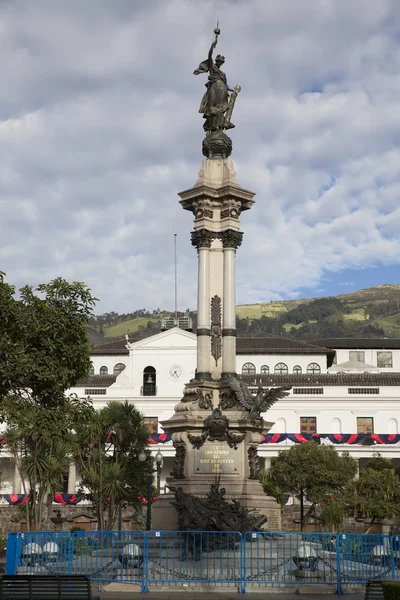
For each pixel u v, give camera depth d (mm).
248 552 24375
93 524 63312
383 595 17047
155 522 30047
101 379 86750
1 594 17188
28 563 22922
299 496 57469
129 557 22703
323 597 20734
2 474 73625
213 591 21672
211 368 31922
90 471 46594
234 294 32312
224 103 34219
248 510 27641
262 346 91500
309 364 88938
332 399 79188
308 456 55094
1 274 26859
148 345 82875
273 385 81062
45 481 47625
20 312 26375
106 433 47438
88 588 17156
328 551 24609
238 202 32906
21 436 47562
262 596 20828
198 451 30297
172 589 21766
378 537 23016
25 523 61438
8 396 26484
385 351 95750
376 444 72375
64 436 27453
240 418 30438
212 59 34688
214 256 32688
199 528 25484
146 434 47875
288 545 25484
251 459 30312
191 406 30953
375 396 78812
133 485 46438
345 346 95500
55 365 26781
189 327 96000
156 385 82250
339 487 55375
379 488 53406
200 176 33031
